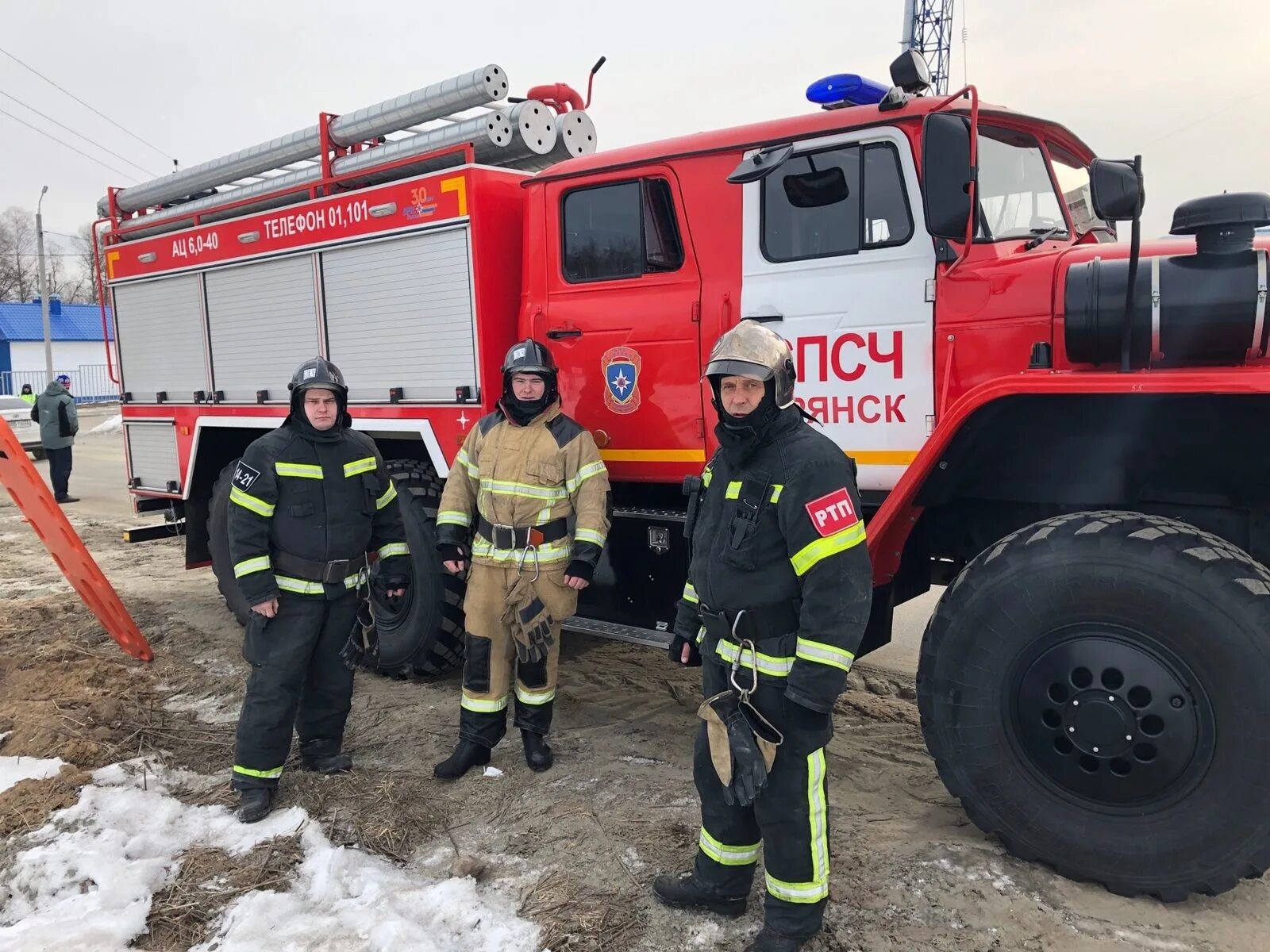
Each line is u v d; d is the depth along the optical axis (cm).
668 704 440
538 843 307
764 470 234
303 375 336
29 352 4638
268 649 334
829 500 224
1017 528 334
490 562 354
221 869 292
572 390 400
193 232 540
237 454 585
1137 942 245
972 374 309
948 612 279
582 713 429
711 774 255
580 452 356
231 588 543
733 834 256
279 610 336
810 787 235
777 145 342
